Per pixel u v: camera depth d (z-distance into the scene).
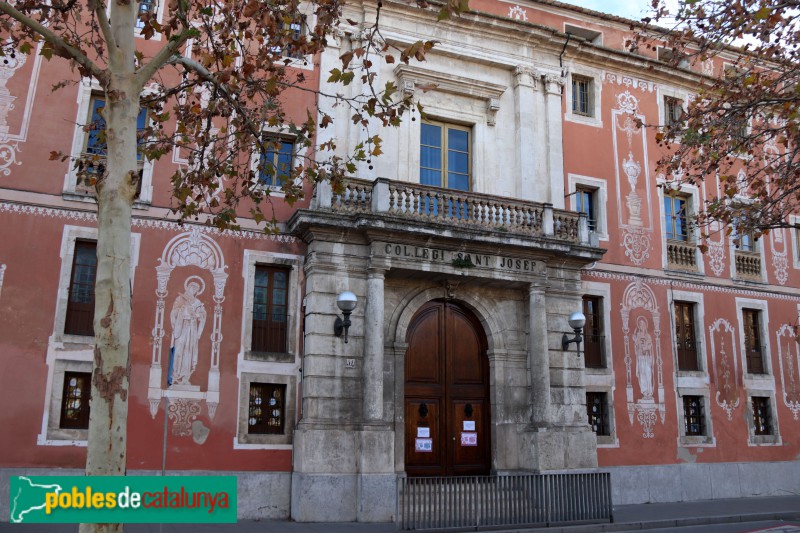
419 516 11.97
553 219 17.02
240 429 14.28
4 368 13.01
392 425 14.95
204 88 15.62
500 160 18.28
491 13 18.78
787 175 13.23
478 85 18.17
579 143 19.33
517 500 12.72
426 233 15.11
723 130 13.42
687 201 20.70
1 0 9.27
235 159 15.50
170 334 14.20
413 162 17.22
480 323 17.00
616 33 21.11
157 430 13.70
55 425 13.12
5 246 13.47
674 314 19.50
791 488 19.84
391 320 15.80
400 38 17.41
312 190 15.83
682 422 18.77
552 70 19.33
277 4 10.42
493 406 16.41
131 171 8.34
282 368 14.84
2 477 12.60
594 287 18.47
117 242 8.05
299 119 16.30
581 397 16.88
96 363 7.72
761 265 21.20
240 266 15.04
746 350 20.41
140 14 10.27
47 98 14.38
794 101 12.07
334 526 12.98
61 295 13.62
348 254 15.18
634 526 13.36
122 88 8.48
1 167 13.77
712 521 14.48
